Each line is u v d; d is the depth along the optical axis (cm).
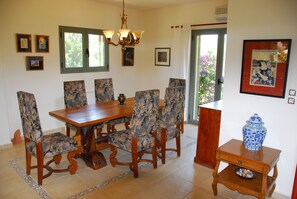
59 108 477
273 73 256
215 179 266
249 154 248
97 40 525
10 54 404
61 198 262
